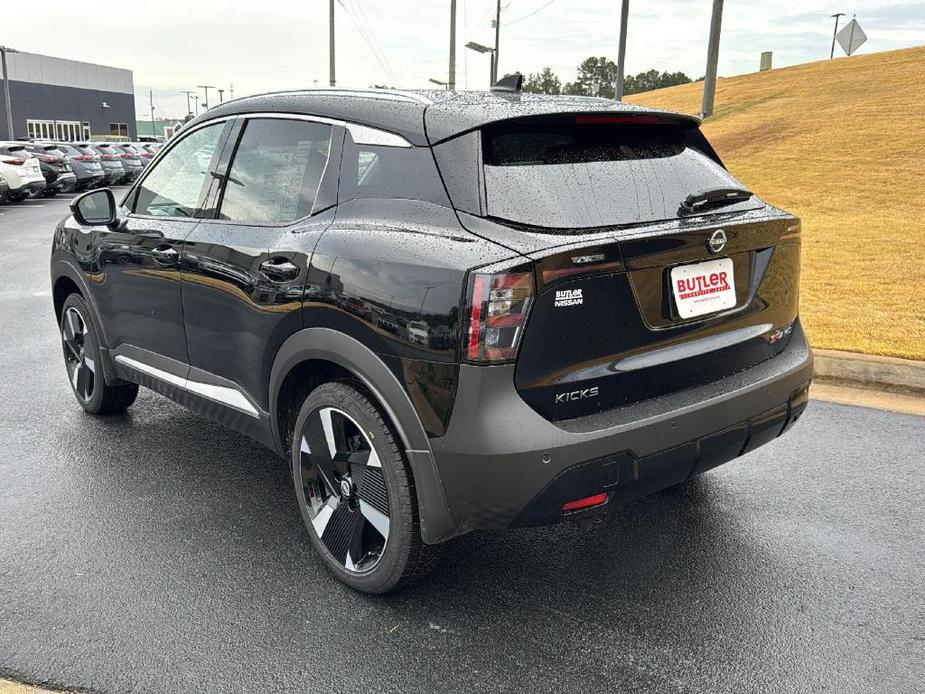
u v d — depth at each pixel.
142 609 2.89
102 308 4.37
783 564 3.17
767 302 3.07
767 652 2.64
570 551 3.29
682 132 3.23
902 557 3.22
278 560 3.23
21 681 2.50
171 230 3.72
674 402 2.73
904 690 2.45
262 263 3.13
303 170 3.20
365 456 2.86
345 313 2.77
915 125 18.62
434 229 2.64
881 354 5.49
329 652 2.65
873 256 9.23
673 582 3.05
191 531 3.47
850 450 4.27
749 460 4.17
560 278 2.44
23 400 5.23
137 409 5.05
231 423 3.57
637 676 2.53
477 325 2.42
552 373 2.50
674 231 2.68
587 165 2.79
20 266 11.26
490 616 2.85
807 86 29.30
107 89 76.75
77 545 3.34
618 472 2.59
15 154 23.48
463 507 2.58
